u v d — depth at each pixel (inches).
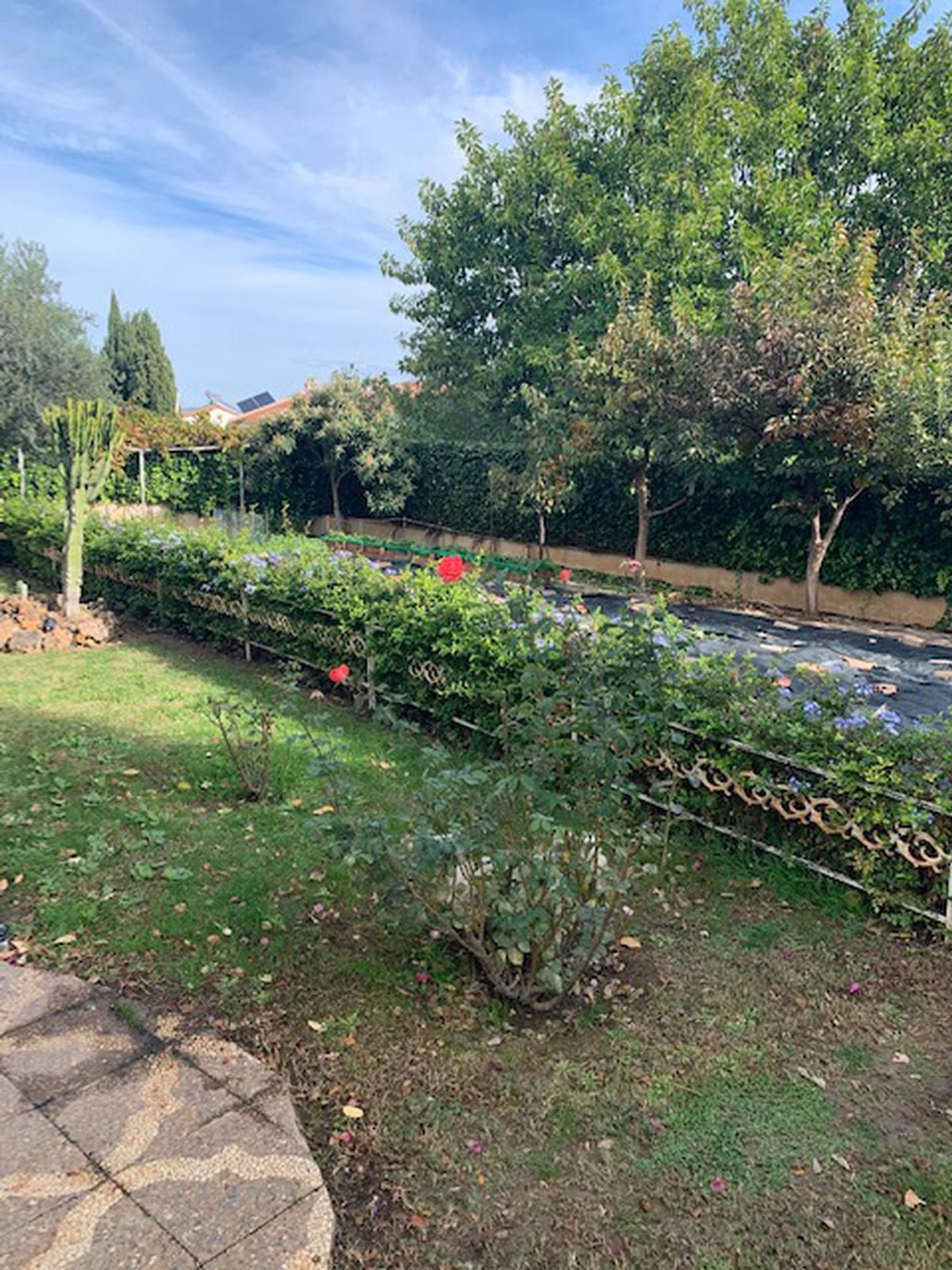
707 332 498.6
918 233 542.9
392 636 229.1
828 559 470.3
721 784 156.2
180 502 816.3
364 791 183.8
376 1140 90.2
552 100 721.0
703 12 665.6
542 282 730.8
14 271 682.2
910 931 131.3
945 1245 79.1
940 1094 99.0
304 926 131.0
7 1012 108.5
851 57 605.6
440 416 874.1
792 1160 89.0
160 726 230.2
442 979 118.4
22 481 671.8
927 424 386.0
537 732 125.0
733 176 642.2
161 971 119.0
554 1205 82.9
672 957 126.3
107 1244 74.8
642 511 516.1
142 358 1528.1
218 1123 89.7
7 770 193.9
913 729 144.3
